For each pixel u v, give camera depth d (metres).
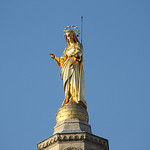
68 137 77.62
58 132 79.69
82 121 82.06
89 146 77.56
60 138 77.62
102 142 79.00
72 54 88.81
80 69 88.31
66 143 77.38
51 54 91.38
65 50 91.56
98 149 78.25
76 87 86.38
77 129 79.81
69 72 87.56
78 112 82.62
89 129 81.81
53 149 77.56
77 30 93.38
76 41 92.00
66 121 81.38
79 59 88.62
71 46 90.81
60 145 77.25
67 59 88.94
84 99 86.06
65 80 87.25
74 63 88.31
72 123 81.00
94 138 78.56
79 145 77.12
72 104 83.75
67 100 86.00
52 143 78.00
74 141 77.50
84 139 77.50
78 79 87.38
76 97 85.50
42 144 79.00
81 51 89.94
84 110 83.88
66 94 86.56
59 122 82.25
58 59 91.19
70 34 91.69
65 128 80.12
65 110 82.88
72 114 82.31
